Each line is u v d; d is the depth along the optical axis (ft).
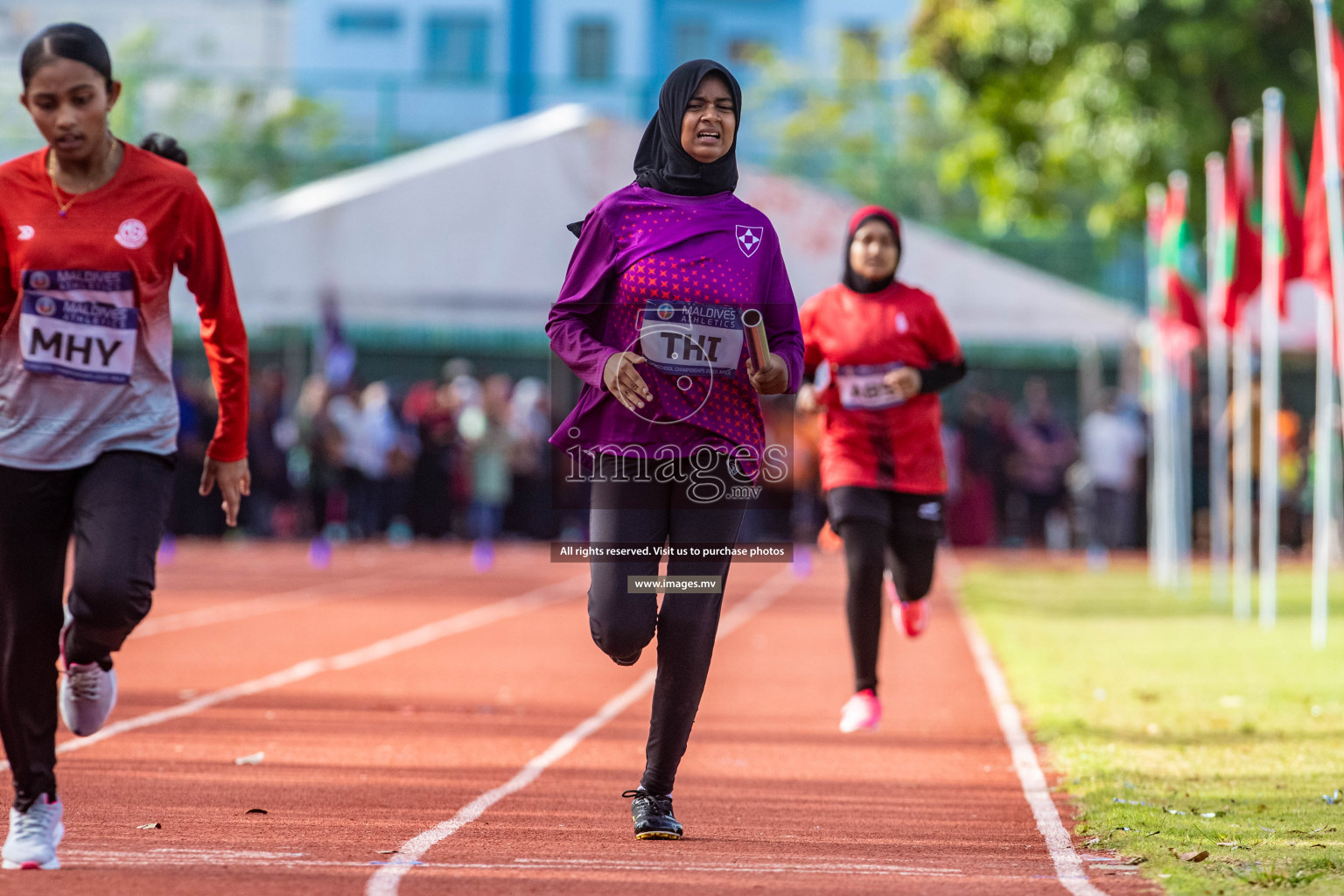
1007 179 218.79
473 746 64.75
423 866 41.60
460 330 272.92
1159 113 188.75
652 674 91.04
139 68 272.92
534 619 125.39
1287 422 217.97
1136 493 226.99
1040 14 193.26
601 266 44.88
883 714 75.36
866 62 340.18
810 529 212.64
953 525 225.76
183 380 211.41
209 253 41.78
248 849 43.62
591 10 383.04
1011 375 276.82
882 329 64.28
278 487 217.56
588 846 45.11
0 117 279.08
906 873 41.70
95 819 47.80
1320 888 39.06
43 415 40.19
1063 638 105.50
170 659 94.53
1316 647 99.35
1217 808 50.70
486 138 192.85
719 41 388.57
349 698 78.69
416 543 223.92
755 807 52.60
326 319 183.83
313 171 271.90
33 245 39.96
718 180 45.47
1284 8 186.70
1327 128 95.14
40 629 40.06
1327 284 99.55
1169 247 150.00
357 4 378.73
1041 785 57.00
